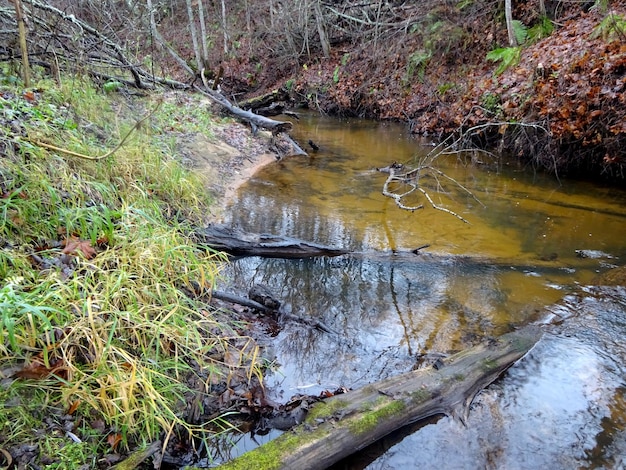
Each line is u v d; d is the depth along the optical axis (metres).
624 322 3.30
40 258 2.74
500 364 2.80
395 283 3.90
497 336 3.19
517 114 7.47
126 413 1.99
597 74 6.15
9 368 2.06
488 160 7.91
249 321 3.27
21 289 2.35
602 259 4.29
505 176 7.02
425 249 4.50
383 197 6.04
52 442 1.92
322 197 5.96
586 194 6.13
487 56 9.38
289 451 2.05
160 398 2.09
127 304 2.58
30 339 2.05
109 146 4.61
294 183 6.52
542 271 4.09
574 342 3.09
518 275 4.02
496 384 2.71
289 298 3.64
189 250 3.19
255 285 3.54
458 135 8.79
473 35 10.85
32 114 4.21
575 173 6.92
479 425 2.41
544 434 2.37
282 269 4.11
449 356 2.91
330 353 3.00
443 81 10.91
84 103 5.40
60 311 2.10
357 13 15.12
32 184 3.13
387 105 12.16
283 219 5.16
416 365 2.89
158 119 7.08
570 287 3.81
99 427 2.08
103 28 7.84
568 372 2.81
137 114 6.77
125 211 3.20
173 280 3.05
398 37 13.02
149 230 3.25
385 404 2.38
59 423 2.02
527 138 7.26
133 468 1.95
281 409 2.44
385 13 13.66
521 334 3.14
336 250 4.32
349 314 3.45
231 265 4.10
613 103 5.92
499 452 2.26
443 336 3.20
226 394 2.52
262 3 18.11
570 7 9.28
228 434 2.30
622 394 2.63
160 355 2.53
